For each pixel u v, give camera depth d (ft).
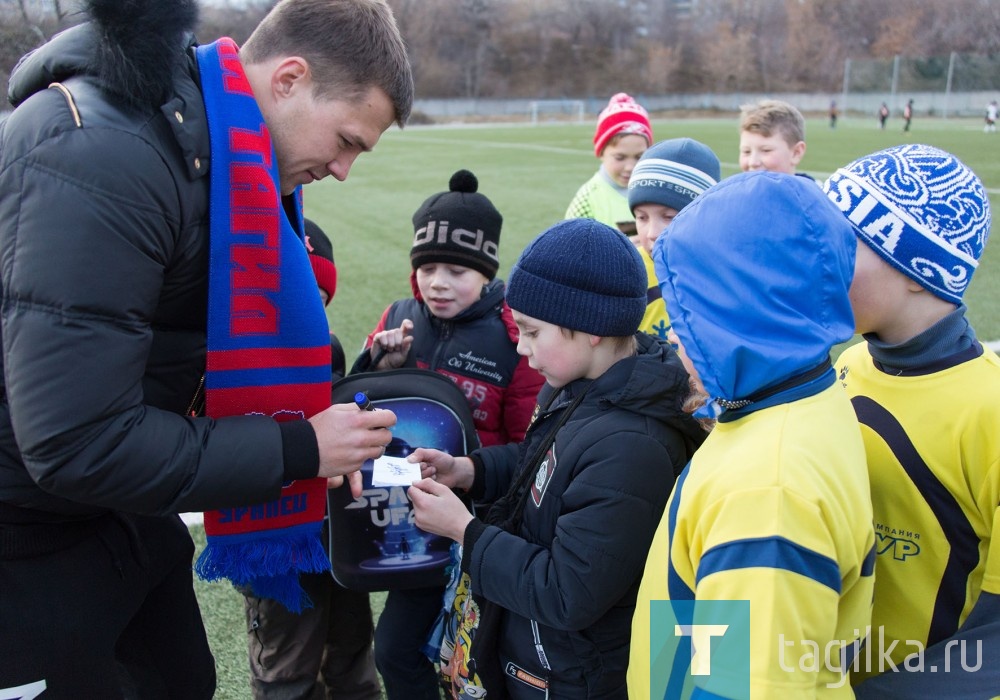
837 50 181.88
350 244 29.09
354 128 4.94
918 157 4.29
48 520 4.76
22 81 4.49
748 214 3.62
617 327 5.00
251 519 5.49
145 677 6.11
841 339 3.64
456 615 5.73
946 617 4.34
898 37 174.81
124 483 4.24
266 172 4.75
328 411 4.98
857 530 3.58
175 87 4.43
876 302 4.33
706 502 3.69
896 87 123.75
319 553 5.78
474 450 6.45
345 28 4.72
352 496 6.12
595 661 5.04
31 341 4.00
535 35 192.65
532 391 7.49
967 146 64.75
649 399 4.83
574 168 54.24
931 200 4.15
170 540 5.77
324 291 7.84
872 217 4.24
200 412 5.28
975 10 166.71
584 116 160.45
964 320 4.43
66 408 4.02
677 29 200.54
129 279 4.14
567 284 4.93
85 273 3.99
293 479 4.80
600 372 5.23
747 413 3.81
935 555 4.33
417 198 40.98
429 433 6.27
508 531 5.32
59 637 4.83
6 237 4.04
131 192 4.10
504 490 6.26
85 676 4.99
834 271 3.60
